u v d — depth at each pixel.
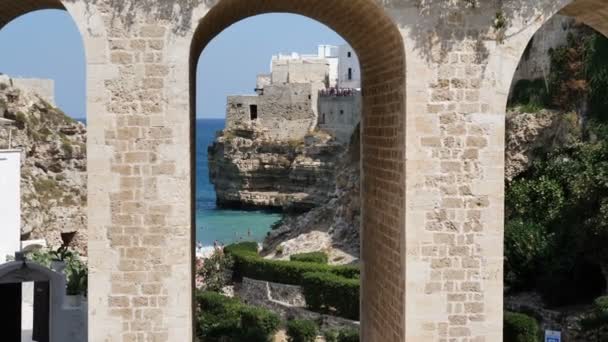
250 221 87.25
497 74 15.00
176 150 14.66
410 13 14.77
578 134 34.59
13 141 35.16
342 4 16.52
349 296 31.36
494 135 15.02
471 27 14.93
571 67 36.16
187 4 14.59
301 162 88.56
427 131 14.91
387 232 16.81
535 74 38.72
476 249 15.02
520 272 31.80
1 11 16.98
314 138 89.25
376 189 18.16
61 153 37.50
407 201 14.91
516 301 30.94
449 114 14.93
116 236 14.65
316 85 94.81
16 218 28.31
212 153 101.50
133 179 14.64
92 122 14.53
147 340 14.71
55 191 36.91
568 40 36.69
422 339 14.97
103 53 14.52
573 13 18.19
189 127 14.83
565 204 31.75
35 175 36.28
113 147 14.60
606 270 29.09
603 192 29.44
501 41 14.97
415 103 14.87
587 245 29.25
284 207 90.31
